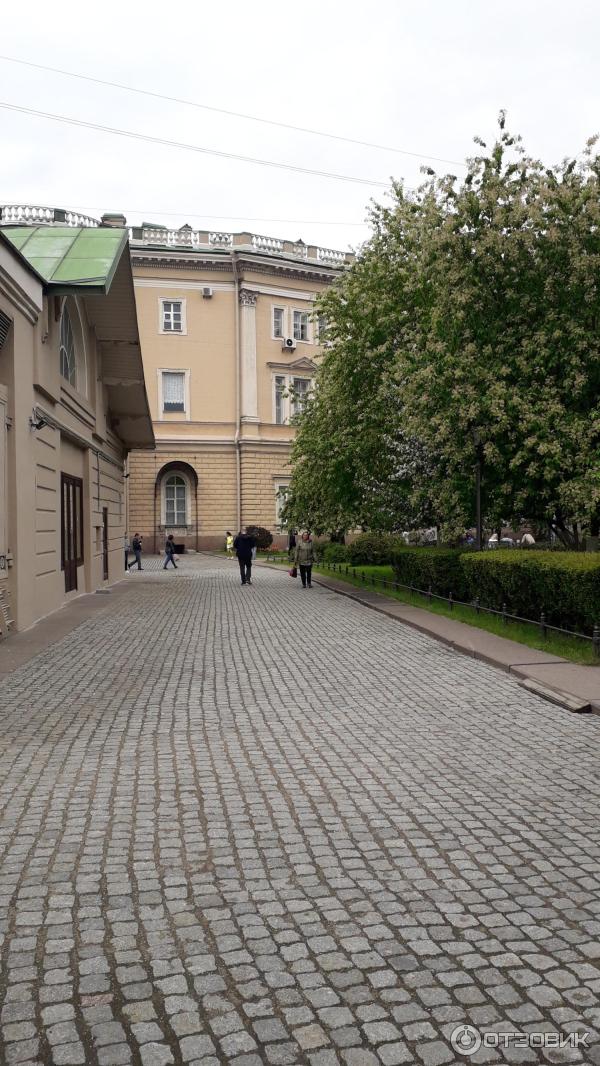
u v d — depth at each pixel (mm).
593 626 10766
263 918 3715
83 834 4742
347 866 4281
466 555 15203
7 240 11977
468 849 4516
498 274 15930
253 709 8047
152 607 17781
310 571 23781
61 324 18219
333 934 3570
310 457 24234
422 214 18516
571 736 7004
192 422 46500
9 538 13211
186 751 6512
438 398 16484
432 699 8523
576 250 15297
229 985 3189
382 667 10398
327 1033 2904
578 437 14641
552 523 17750
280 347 48094
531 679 9172
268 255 46781
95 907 3828
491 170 16281
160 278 45969
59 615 15938
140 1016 3004
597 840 4656
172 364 46219
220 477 46938
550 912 3777
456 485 17344
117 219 45562
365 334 20875
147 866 4285
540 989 3156
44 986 3191
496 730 7223
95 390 22031
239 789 5562
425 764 6172
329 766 6109
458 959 3369
